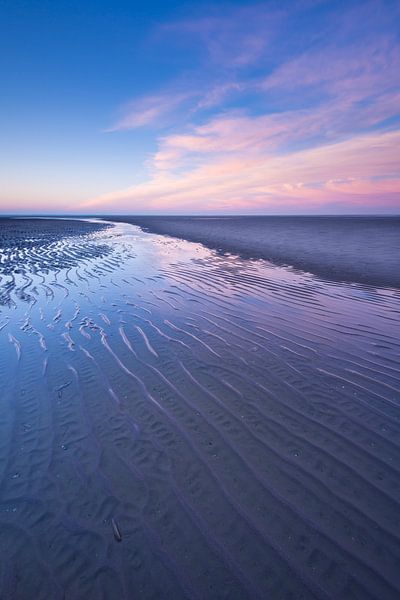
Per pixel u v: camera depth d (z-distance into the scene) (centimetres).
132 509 230
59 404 358
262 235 2670
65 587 182
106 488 247
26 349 498
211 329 585
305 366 448
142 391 384
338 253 1536
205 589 181
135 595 178
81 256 1466
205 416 337
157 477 258
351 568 191
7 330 573
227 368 441
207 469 266
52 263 1269
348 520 221
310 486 249
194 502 235
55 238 2311
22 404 359
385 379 414
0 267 1172
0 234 2544
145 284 934
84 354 482
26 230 3050
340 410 348
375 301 757
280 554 199
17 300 757
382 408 352
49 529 215
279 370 437
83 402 362
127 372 429
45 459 277
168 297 797
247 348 506
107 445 295
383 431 314
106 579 186
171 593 179
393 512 227
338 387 395
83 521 221
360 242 2039
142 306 721
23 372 429
